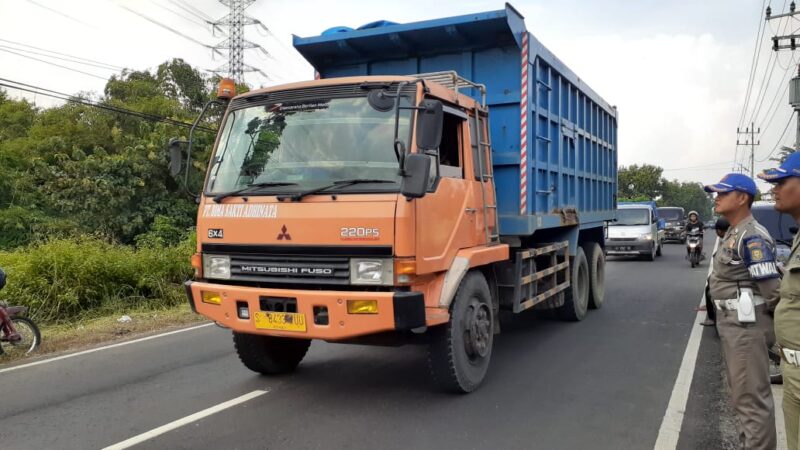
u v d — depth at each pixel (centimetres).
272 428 471
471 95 690
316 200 471
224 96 568
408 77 509
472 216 570
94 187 1794
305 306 468
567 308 880
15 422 498
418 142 450
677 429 463
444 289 501
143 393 575
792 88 2650
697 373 621
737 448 428
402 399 538
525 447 428
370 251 455
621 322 898
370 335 505
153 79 2889
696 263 1738
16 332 751
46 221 1752
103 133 2347
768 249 352
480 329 565
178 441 448
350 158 484
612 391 559
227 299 500
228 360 702
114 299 1068
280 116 524
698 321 902
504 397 541
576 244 876
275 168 504
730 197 368
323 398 546
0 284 735
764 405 361
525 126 661
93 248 1130
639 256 2139
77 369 675
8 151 2175
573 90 888
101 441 452
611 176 1170
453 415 494
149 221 1869
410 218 455
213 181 529
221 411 514
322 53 733
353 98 506
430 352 527
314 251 468
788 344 289
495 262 646
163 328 923
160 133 1997
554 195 791
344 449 427
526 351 716
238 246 496
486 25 646
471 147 587
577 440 441
